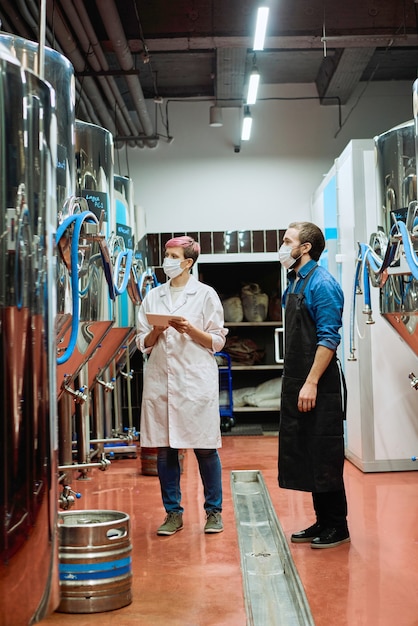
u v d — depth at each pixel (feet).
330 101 28.43
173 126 28.66
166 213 28.48
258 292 27.66
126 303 15.03
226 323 27.20
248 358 27.17
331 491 11.46
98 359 14.30
